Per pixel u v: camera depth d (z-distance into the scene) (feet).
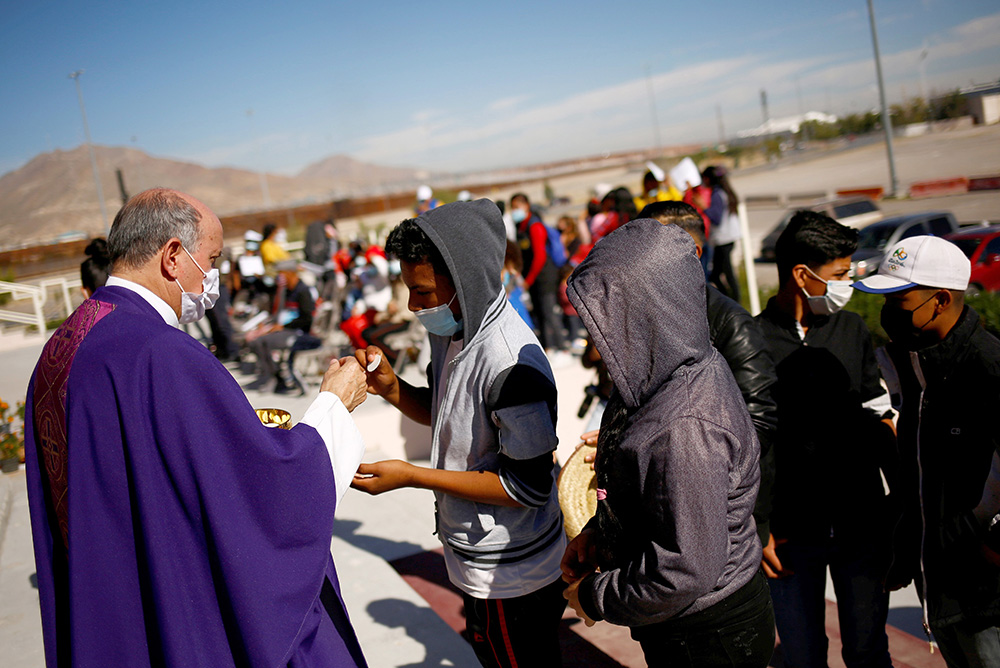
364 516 16.85
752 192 99.81
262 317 34.88
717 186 28.91
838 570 8.80
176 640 5.92
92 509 5.98
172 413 6.01
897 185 53.72
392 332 26.58
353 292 34.94
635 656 11.10
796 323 8.79
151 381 6.03
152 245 6.63
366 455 19.76
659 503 5.26
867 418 8.85
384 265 31.91
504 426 6.92
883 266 7.52
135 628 6.04
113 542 6.00
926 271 7.08
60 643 6.46
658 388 5.49
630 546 5.79
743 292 32.73
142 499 5.93
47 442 6.32
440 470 7.24
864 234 36.86
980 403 6.88
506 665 7.68
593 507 8.84
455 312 7.45
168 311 6.79
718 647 5.76
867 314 22.45
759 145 202.69
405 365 27.89
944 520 7.23
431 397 8.52
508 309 7.39
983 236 27.25
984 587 7.01
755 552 5.84
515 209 29.48
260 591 6.13
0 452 21.27
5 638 11.88
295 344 27.27
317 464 6.55
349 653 7.09
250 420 6.24
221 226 7.16
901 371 7.75
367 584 13.42
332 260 42.14
